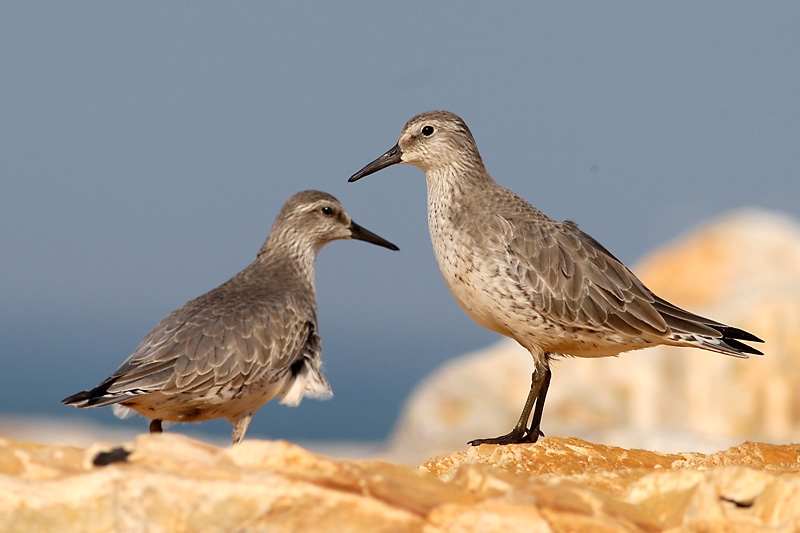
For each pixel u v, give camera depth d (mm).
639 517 7332
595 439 21719
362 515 6844
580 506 7215
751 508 7527
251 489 6875
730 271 28969
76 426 36562
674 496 7633
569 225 14055
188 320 12820
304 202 15367
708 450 20391
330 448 38969
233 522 6836
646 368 25344
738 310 26156
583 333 13438
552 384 25453
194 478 6930
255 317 13102
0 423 35719
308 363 13883
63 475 7062
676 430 23062
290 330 13484
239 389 12891
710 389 25062
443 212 14117
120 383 12047
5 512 6871
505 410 25203
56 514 6883
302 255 15266
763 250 29516
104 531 6863
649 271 30469
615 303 13359
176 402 12656
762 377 25000
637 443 20953
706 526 7117
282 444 7434
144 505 6863
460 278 13789
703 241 30250
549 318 13336
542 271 13227
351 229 15805
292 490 6895
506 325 13617
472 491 7516
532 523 6859
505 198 14055
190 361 12477
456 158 14258
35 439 32406
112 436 34125
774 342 25438
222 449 7559
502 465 11000
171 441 7480
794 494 7266
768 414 24828
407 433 25500
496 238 13383
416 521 6848
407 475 7621
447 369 26641
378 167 14734
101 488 6910
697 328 13453
